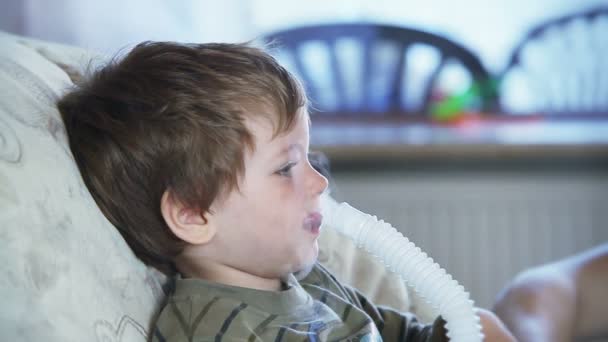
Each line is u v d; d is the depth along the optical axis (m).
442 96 2.75
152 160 0.96
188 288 0.97
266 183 0.98
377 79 2.75
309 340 0.94
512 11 2.71
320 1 2.73
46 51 1.11
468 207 2.44
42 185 0.81
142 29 2.38
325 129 2.66
